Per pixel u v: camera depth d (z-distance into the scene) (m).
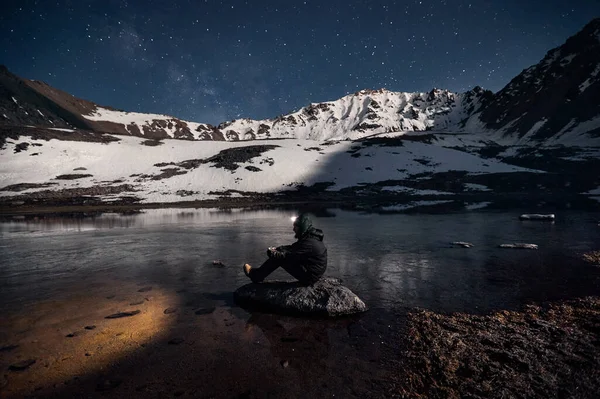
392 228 12.44
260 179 51.00
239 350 3.09
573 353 2.82
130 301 4.49
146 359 2.92
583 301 4.12
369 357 2.91
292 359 2.90
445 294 4.61
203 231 12.48
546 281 5.07
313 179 52.38
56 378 2.61
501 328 3.41
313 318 3.89
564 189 41.66
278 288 4.41
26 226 15.47
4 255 7.91
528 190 42.28
